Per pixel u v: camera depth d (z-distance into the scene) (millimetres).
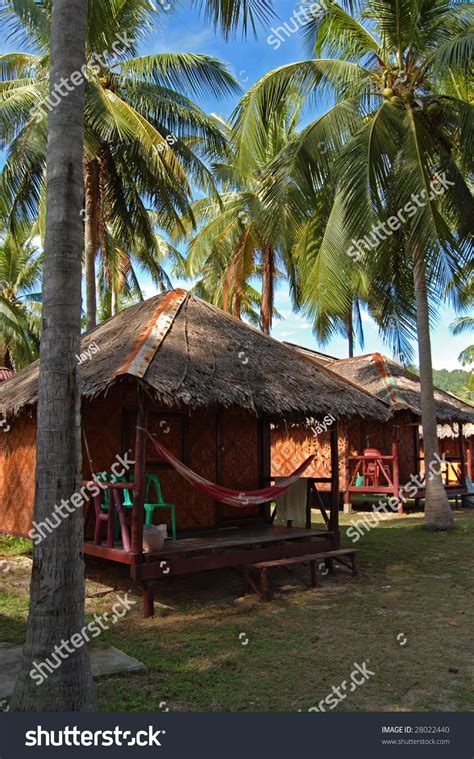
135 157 15117
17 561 9328
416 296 12516
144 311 8992
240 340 8734
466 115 10430
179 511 9242
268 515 10398
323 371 9398
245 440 10273
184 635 5918
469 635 5922
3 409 8375
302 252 12977
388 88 11438
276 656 5316
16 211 15000
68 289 3811
